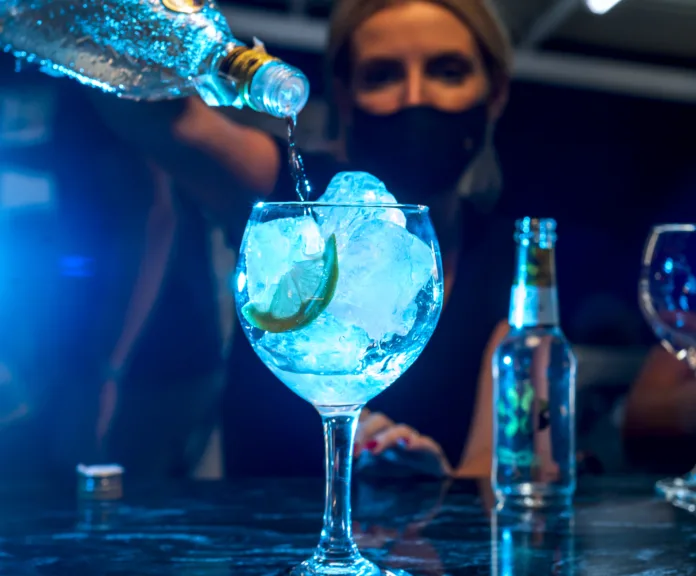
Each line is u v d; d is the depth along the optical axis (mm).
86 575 598
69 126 1795
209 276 1793
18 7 693
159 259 1790
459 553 641
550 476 783
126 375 1788
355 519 731
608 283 2365
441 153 1444
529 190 2279
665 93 2318
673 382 1253
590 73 2252
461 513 750
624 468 1271
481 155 1485
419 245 562
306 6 1988
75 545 663
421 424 1378
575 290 2359
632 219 2389
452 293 1416
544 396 785
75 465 1787
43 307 1817
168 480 892
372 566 582
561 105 2266
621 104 2334
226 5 1975
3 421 1809
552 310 794
